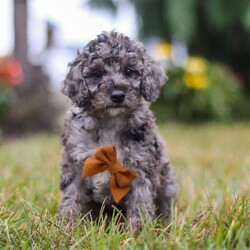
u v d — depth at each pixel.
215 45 2.54
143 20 2.43
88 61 0.91
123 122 0.89
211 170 1.32
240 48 2.52
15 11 2.32
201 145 1.71
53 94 2.43
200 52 2.53
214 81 2.39
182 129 2.11
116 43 0.92
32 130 2.22
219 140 1.80
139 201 0.89
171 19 2.27
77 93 0.91
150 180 0.89
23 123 2.21
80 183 0.91
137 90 0.91
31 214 0.87
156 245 0.73
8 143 1.86
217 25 2.34
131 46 0.93
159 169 0.93
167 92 2.32
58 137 1.93
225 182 1.12
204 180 1.18
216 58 2.57
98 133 0.90
